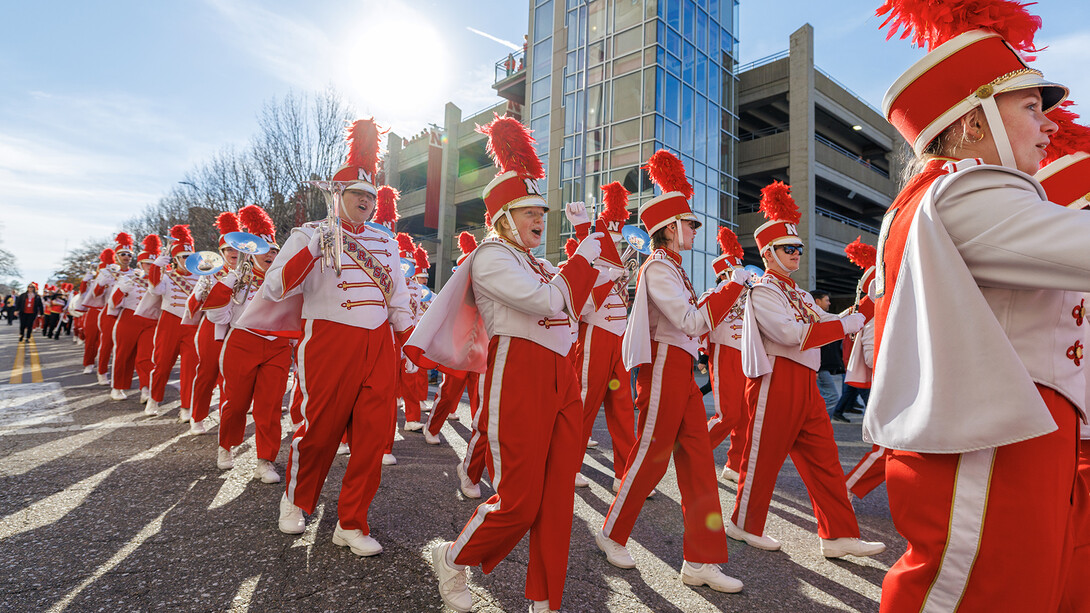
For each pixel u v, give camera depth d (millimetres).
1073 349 1267
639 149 20609
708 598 2662
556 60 23547
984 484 1188
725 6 24172
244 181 18703
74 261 55750
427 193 31375
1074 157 2121
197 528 3199
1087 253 1012
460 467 4020
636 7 21188
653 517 3803
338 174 3352
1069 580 1449
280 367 4316
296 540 3088
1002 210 1133
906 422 1252
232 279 5027
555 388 2398
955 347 1166
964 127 1349
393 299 3336
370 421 3027
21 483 3828
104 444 4984
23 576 2572
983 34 1330
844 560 3174
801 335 3154
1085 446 2045
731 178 24172
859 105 27766
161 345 6332
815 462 3256
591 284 2477
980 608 1186
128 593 2455
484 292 2506
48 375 10125
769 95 25656
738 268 2990
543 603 2285
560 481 2363
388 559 2889
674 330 3020
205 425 5988
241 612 2332
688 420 2947
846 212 30094
